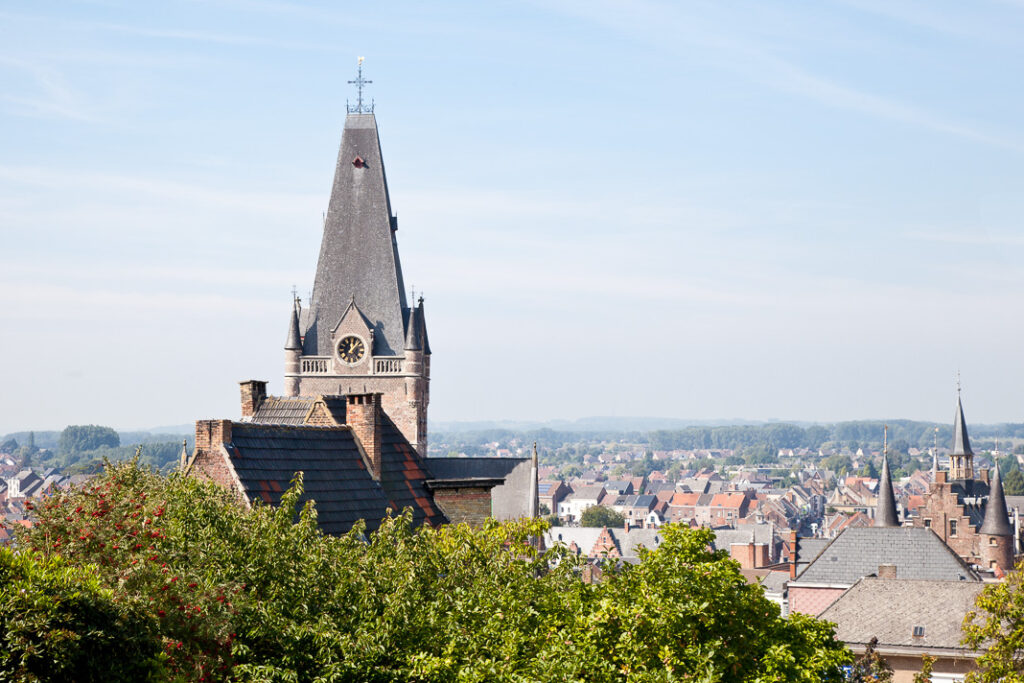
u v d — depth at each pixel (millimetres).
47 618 30062
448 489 58781
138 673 32156
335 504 52500
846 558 145625
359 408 56531
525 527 48281
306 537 39875
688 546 40969
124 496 39844
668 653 37125
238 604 35000
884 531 146875
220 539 37812
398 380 160875
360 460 55969
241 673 33969
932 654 99625
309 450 53750
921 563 143125
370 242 162875
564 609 40469
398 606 37719
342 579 38281
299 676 35312
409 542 42156
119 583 33625
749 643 40281
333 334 161375
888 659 101250
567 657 36438
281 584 37344
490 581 41906
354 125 164625
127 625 32281
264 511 40219
